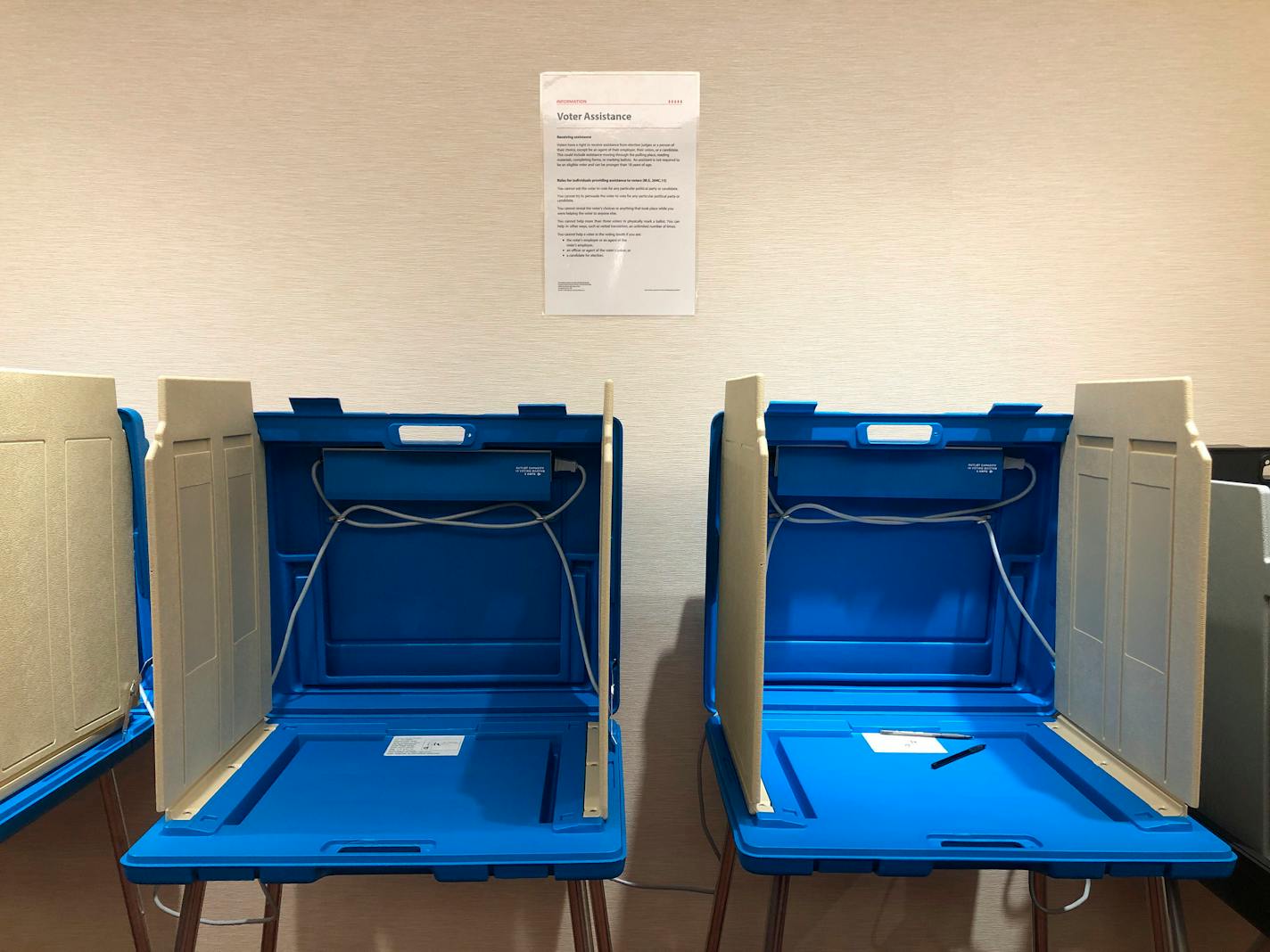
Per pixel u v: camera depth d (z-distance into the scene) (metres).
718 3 1.31
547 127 1.33
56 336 1.36
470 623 1.27
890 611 1.29
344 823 0.90
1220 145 1.35
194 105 1.32
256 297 1.36
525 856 0.84
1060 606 1.19
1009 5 1.32
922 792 0.98
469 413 1.28
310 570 1.24
